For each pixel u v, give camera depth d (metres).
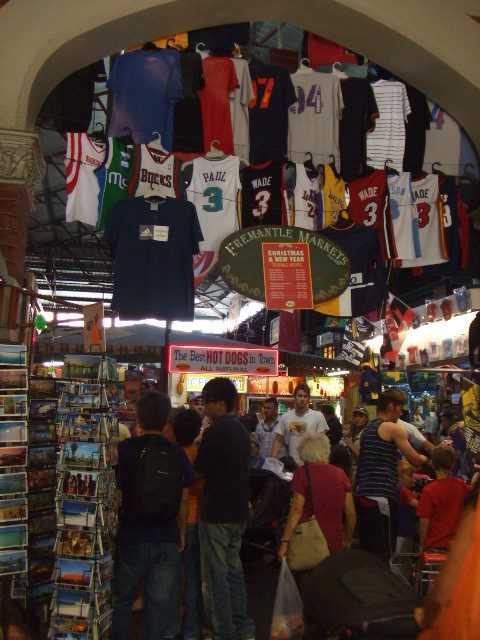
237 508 4.29
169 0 6.70
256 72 7.11
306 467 4.25
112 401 4.20
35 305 5.90
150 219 6.23
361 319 11.17
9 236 6.00
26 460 3.77
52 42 6.45
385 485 4.94
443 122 7.91
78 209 6.41
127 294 6.10
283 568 3.10
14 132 6.06
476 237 7.57
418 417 11.48
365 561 1.73
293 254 6.79
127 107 6.77
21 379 3.83
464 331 7.85
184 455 4.12
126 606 3.91
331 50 7.71
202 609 4.54
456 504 4.46
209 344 9.43
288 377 13.31
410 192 7.33
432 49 7.30
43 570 4.02
